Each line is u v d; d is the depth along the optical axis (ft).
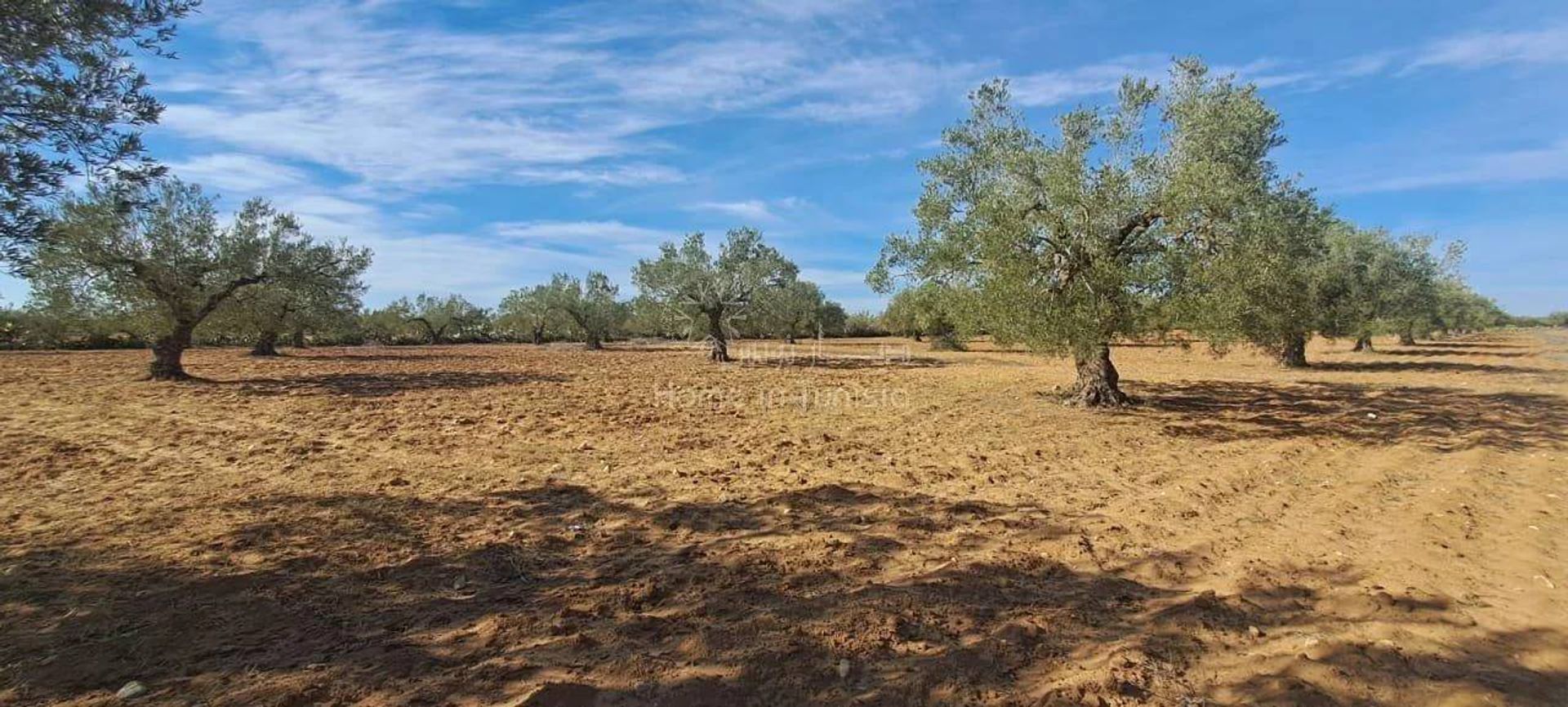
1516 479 27.81
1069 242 40.81
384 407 52.19
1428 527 21.30
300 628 14.05
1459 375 78.38
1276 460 32.40
